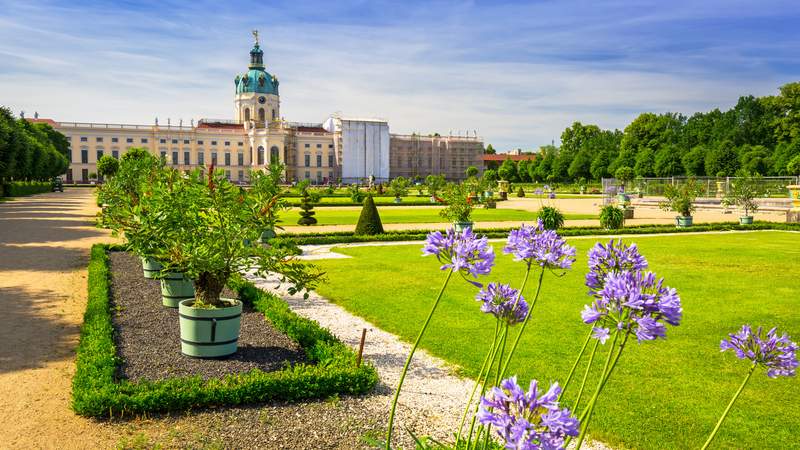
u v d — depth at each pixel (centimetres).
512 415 189
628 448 477
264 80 12269
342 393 586
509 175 10744
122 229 930
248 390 555
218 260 684
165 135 11131
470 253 291
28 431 492
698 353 730
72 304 948
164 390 541
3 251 1520
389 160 12731
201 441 477
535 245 309
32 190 5338
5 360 670
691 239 2100
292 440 481
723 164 6706
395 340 788
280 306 894
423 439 348
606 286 237
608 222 2380
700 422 526
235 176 11631
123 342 738
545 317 905
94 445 470
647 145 8369
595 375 644
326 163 12212
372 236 1986
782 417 539
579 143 11194
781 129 7231
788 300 1033
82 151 10762
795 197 2917
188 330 677
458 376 647
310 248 1777
